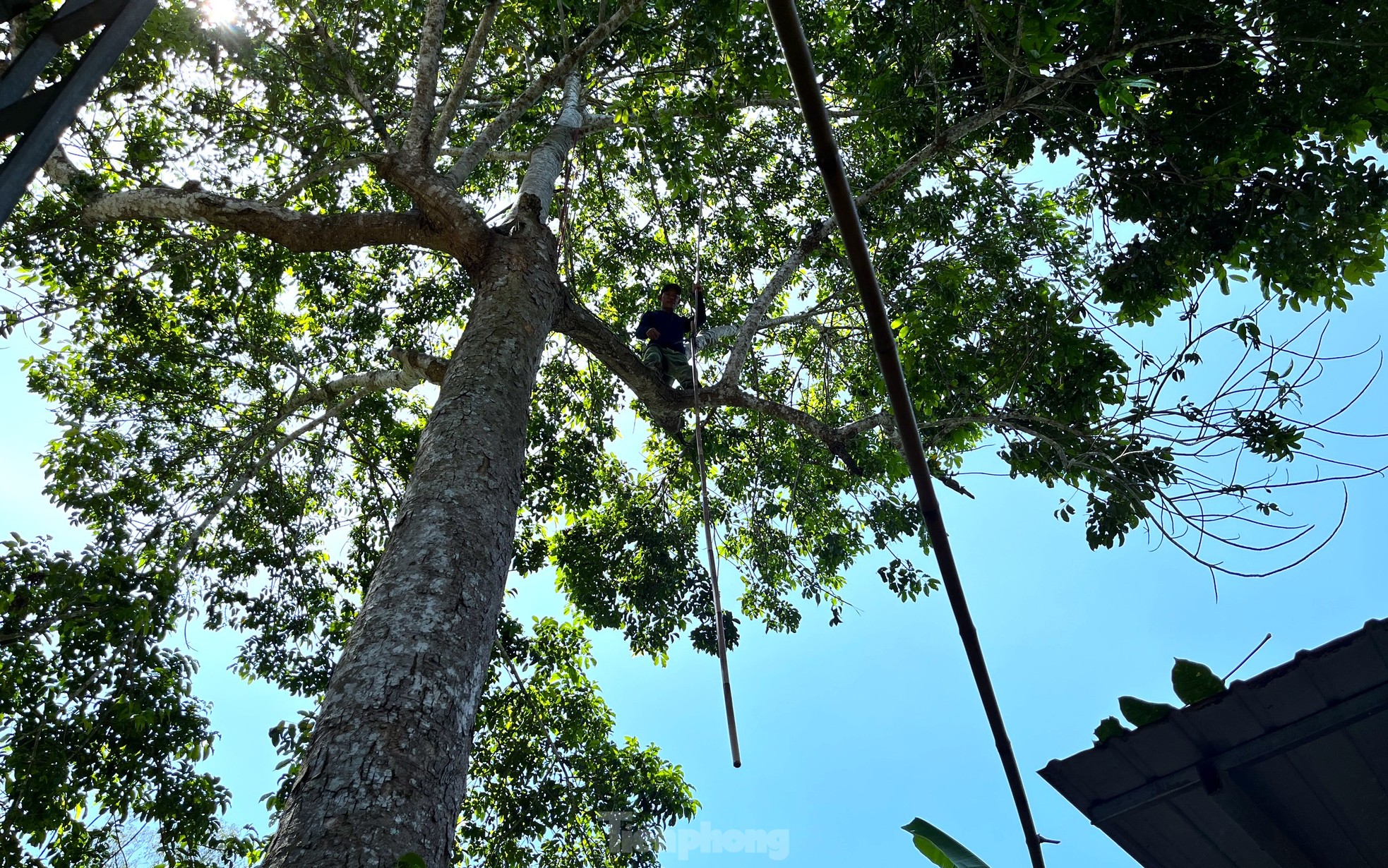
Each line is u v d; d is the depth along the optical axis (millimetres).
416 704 3367
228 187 9086
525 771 9758
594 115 10000
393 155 6461
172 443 9914
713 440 10719
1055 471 8219
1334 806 2711
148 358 9625
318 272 10562
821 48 8945
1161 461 7500
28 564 6621
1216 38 7176
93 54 2467
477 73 10883
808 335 11016
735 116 9734
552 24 8883
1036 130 8742
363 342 10984
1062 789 2840
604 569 10797
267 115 8422
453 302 11078
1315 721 2537
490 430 4828
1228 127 7703
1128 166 8102
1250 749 2600
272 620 9945
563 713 10117
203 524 8469
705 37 6980
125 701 6879
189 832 7641
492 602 4086
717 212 10812
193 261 9570
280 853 2820
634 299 11508
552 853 9516
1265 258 7914
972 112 8711
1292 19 6875
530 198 6676
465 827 9547
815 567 10891
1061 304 8391
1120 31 7520
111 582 6918
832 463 10656
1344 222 7473
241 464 9898
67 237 8508
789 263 8609
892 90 8523
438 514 4242
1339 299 7758
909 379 8664
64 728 6918
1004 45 7609
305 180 8703
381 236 6328
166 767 7598
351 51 8062
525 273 6004
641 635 10578
